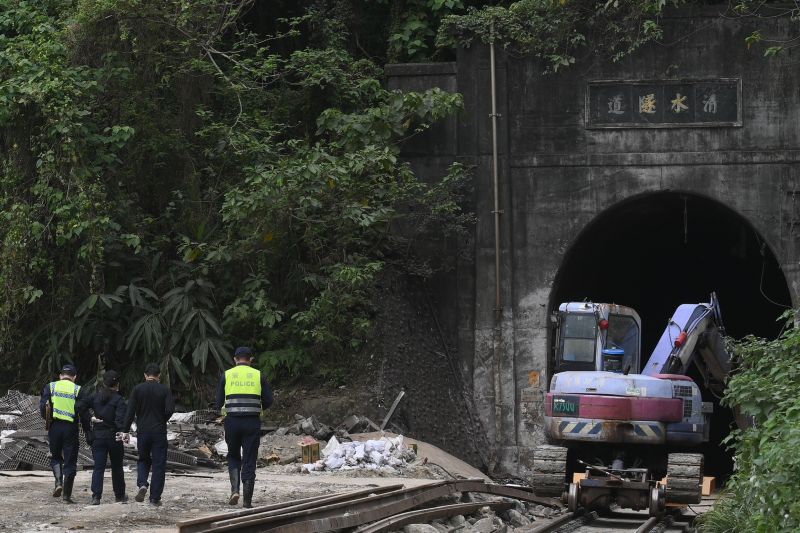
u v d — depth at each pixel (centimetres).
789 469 1289
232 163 3036
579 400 2127
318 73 3112
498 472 3083
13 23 2938
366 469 2306
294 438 2598
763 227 3089
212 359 2883
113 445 1658
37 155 2770
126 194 2944
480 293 3169
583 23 3133
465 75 3198
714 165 3106
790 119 3088
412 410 2939
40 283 2830
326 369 2917
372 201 2959
